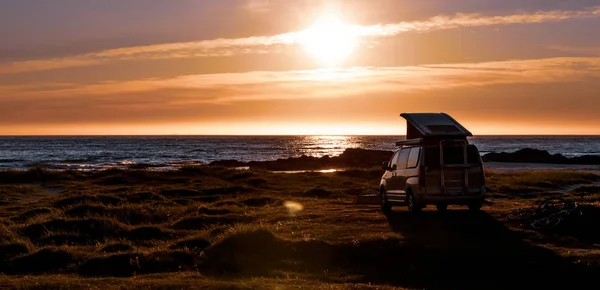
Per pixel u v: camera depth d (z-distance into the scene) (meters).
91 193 30.45
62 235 19.06
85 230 19.77
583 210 17.98
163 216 23.42
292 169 67.00
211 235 18.70
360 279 14.30
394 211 22.67
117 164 80.44
